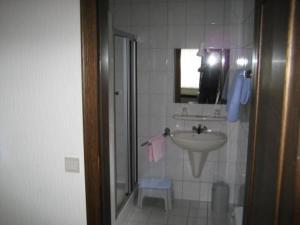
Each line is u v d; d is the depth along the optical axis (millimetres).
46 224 1658
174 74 3143
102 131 1479
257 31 1537
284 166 934
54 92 1486
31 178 1619
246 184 1711
